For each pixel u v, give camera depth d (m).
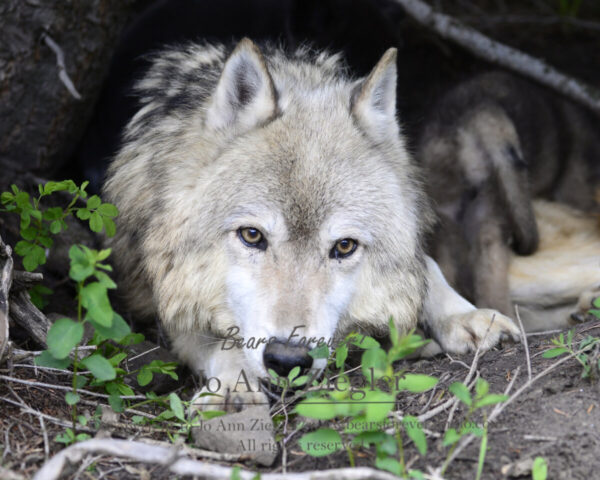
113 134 9.88
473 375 6.29
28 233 6.84
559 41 15.13
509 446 5.04
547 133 10.49
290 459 5.34
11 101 8.77
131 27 10.77
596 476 4.71
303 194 6.14
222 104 6.60
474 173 9.49
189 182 6.58
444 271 9.09
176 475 5.02
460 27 11.97
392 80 6.85
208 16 10.35
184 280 6.57
